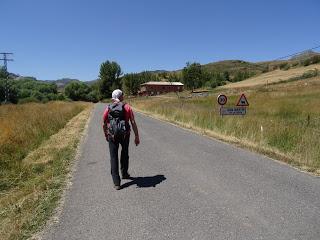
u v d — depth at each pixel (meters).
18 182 9.19
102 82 129.12
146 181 8.55
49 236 5.57
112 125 8.15
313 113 25.78
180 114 25.97
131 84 130.88
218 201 6.90
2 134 14.38
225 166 9.84
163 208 6.62
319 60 131.75
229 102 41.03
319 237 5.23
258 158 10.88
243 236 5.33
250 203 6.73
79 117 31.88
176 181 8.43
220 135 15.94
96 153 12.58
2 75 87.38
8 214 6.64
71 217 6.33
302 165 9.81
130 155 11.95
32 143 14.43
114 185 8.04
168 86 139.38
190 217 6.13
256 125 15.37
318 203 6.67
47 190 8.01
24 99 79.94
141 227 5.79
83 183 8.55
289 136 12.58
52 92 113.56
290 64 151.38
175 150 12.66
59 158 11.54
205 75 128.50
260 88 65.12
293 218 5.96
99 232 5.66
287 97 41.06
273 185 7.88
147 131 18.70
